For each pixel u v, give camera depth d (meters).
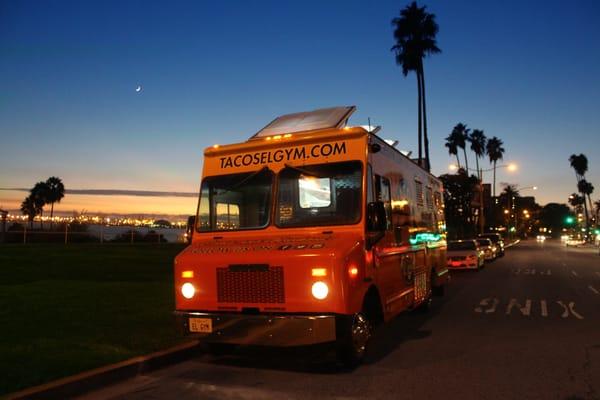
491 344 8.88
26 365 6.62
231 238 7.84
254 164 8.03
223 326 6.93
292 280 6.75
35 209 67.75
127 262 22.86
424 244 11.48
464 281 20.78
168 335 8.57
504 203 116.19
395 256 8.91
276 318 6.66
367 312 7.87
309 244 6.98
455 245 27.52
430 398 6.00
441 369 7.27
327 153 7.68
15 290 13.76
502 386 6.45
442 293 14.33
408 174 10.26
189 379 6.88
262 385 6.59
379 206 7.27
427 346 8.77
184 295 7.38
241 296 7.02
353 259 6.94
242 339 6.84
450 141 79.12
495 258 37.06
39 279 16.66
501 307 13.32
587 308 12.98
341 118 8.79
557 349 8.44
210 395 6.20
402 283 9.34
